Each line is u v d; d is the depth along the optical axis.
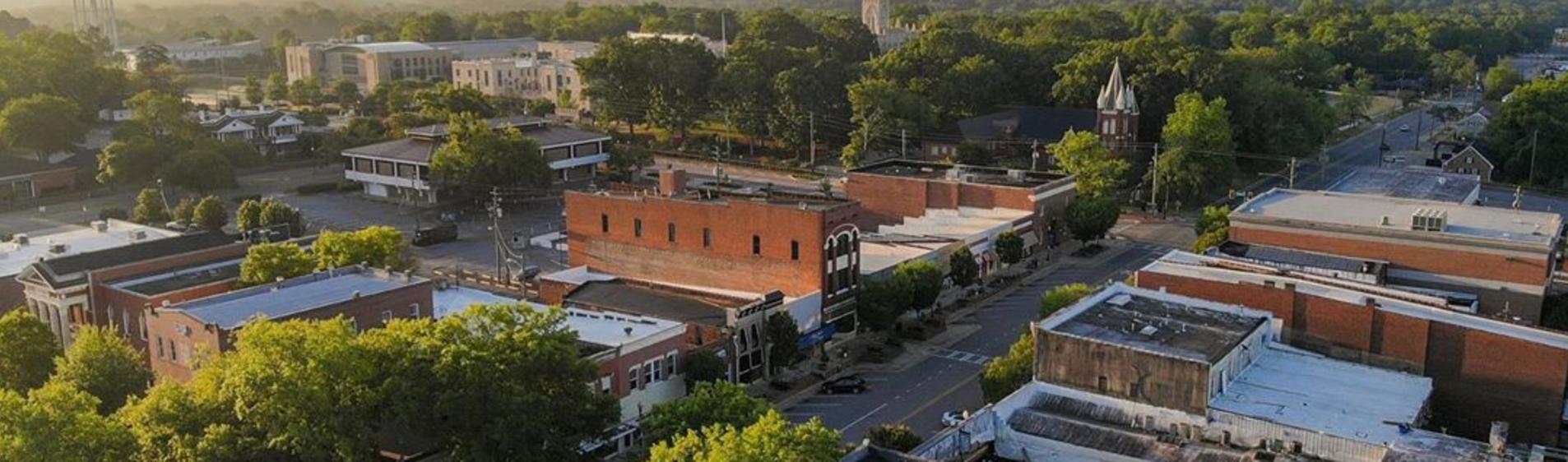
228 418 68.69
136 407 69.00
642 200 119.12
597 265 124.12
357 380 70.12
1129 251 149.38
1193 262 97.56
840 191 183.75
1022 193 145.00
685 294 110.75
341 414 68.50
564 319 79.06
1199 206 176.12
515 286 129.62
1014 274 137.00
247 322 79.06
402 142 187.25
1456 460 64.50
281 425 67.12
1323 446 68.56
